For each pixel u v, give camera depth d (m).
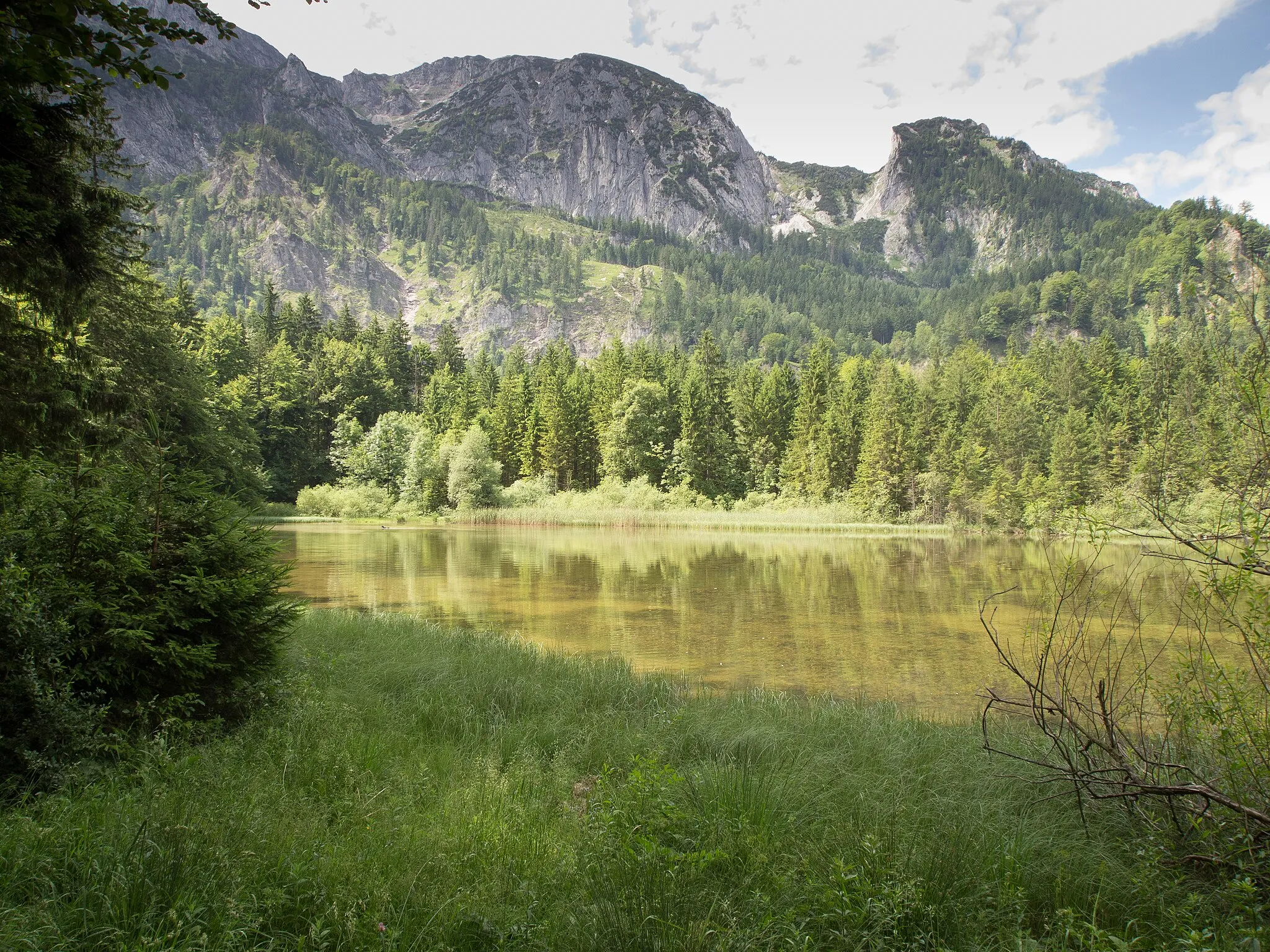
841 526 48.69
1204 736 4.77
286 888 3.13
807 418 64.38
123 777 4.23
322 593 20.28
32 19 3.67
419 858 3.62
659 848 3.57
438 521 56.06
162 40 4.20
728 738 6.36
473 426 65.50
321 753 4.98
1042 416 55.69
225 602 5.64
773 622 16.22
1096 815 4.75
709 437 67.06
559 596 19.91
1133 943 3.20
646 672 11.72
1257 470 4.23
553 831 4.21
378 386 80.06
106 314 13.66
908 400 70.19
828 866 3.71
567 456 69.06
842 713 7.91
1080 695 8.61
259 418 64.69
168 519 5.75
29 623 4.44
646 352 80.69
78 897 2.85
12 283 6.76
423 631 11.63
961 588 21.39
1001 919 3.39
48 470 5.58
